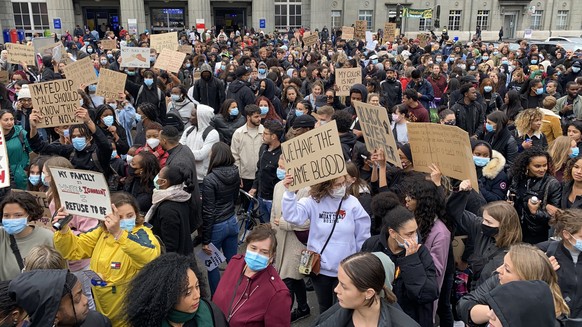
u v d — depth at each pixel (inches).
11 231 150.9
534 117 269.9
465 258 171.9
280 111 384.8
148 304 101.5
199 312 111.1
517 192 199.9
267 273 131.1
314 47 845.2
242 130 277.4
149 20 1422.2
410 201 156.3
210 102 420.8
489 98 423.8
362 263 106.3
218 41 999.0
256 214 256.5
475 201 187.5
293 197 164.2
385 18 1625.2
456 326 176.6
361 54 759.7
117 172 248.4
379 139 193.3
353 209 165.6
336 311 117.5
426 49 788.6
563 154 219.1
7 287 102.6
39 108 247.9
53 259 131.6
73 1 1395.2
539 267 114.0
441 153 170.1
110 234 145.9
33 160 228.4
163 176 168.4
